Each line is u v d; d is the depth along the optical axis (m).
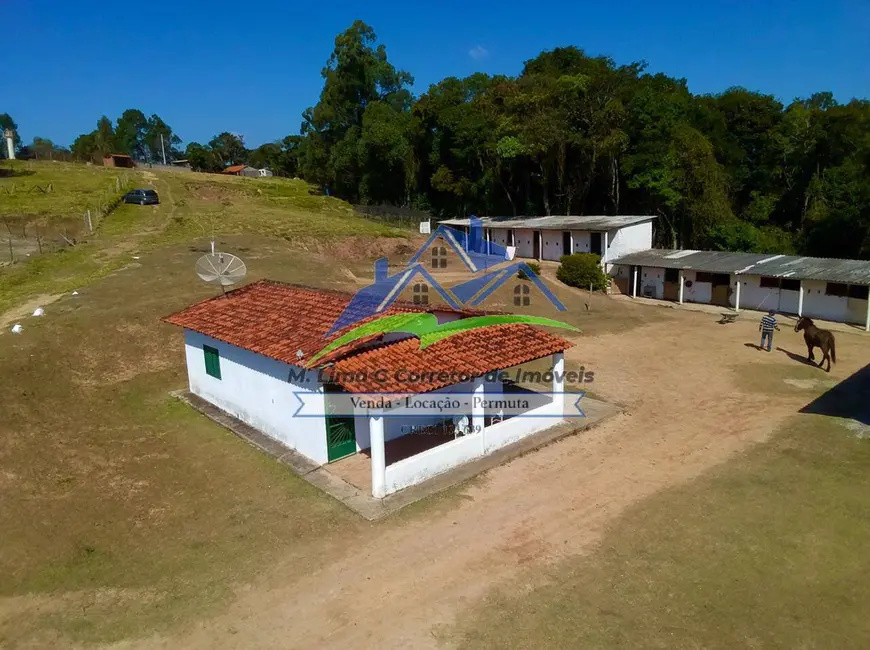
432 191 65.81
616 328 27.64
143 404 17.78
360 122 76.38
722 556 10.30
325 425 13.76
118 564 10.34
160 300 26.09
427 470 13.23
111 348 21.23
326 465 13.95
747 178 54.19
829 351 21.22
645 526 11.30
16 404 16.47
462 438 13.98
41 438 15.04
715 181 45.03
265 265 34.69
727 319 28.83
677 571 9.93
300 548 10.78
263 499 12.48
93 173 72.88
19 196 52.03
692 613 8.92
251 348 14.94
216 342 16.92
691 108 50.78
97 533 11.24
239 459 14.30
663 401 18.09
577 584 9.66
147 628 8.84
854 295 27.80
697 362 22.05
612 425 16.38
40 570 10.16
